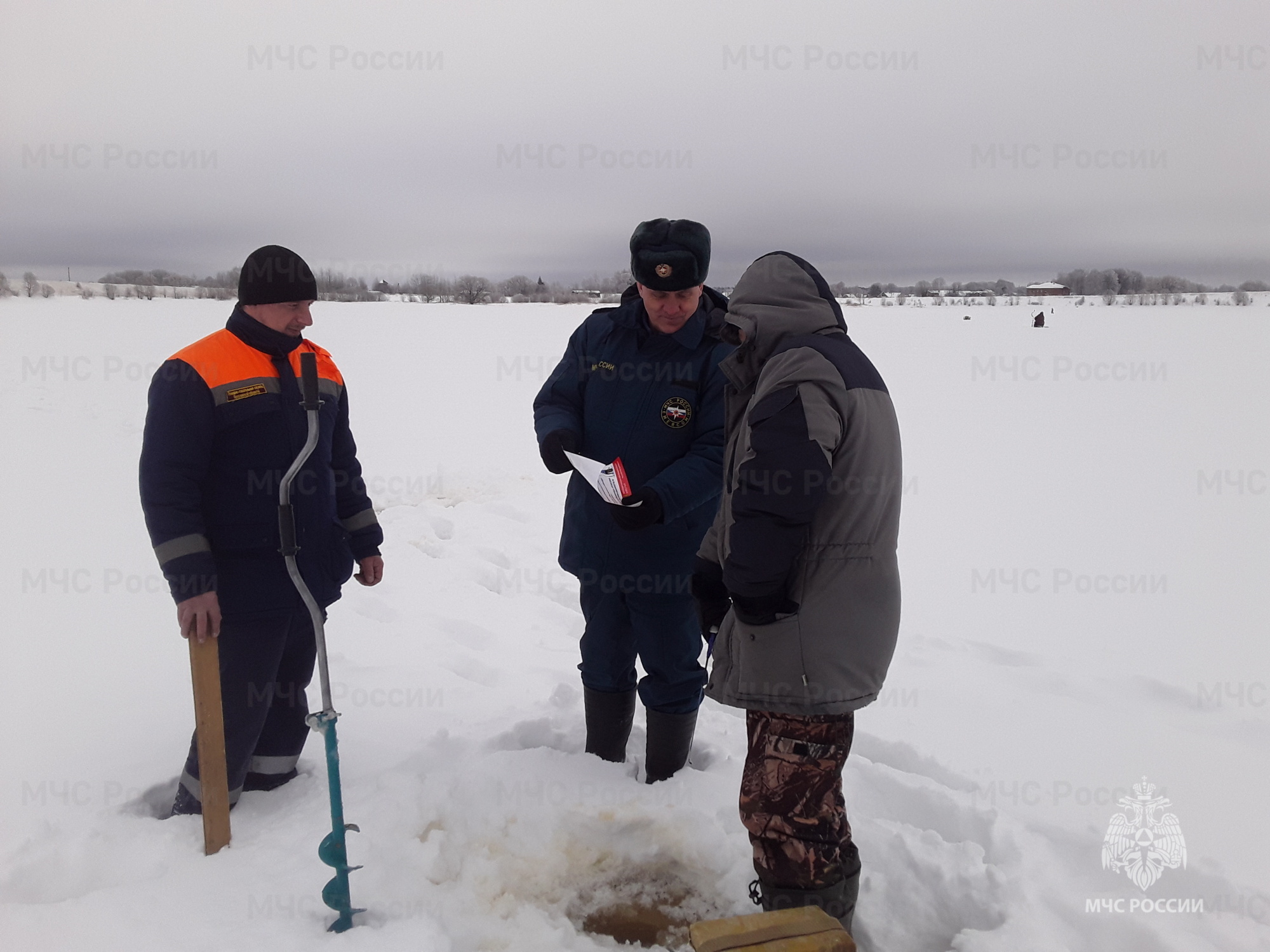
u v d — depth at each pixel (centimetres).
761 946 182
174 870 230
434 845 247
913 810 280
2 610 438
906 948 228
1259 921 221
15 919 205
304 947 205
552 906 240
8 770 283
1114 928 218
